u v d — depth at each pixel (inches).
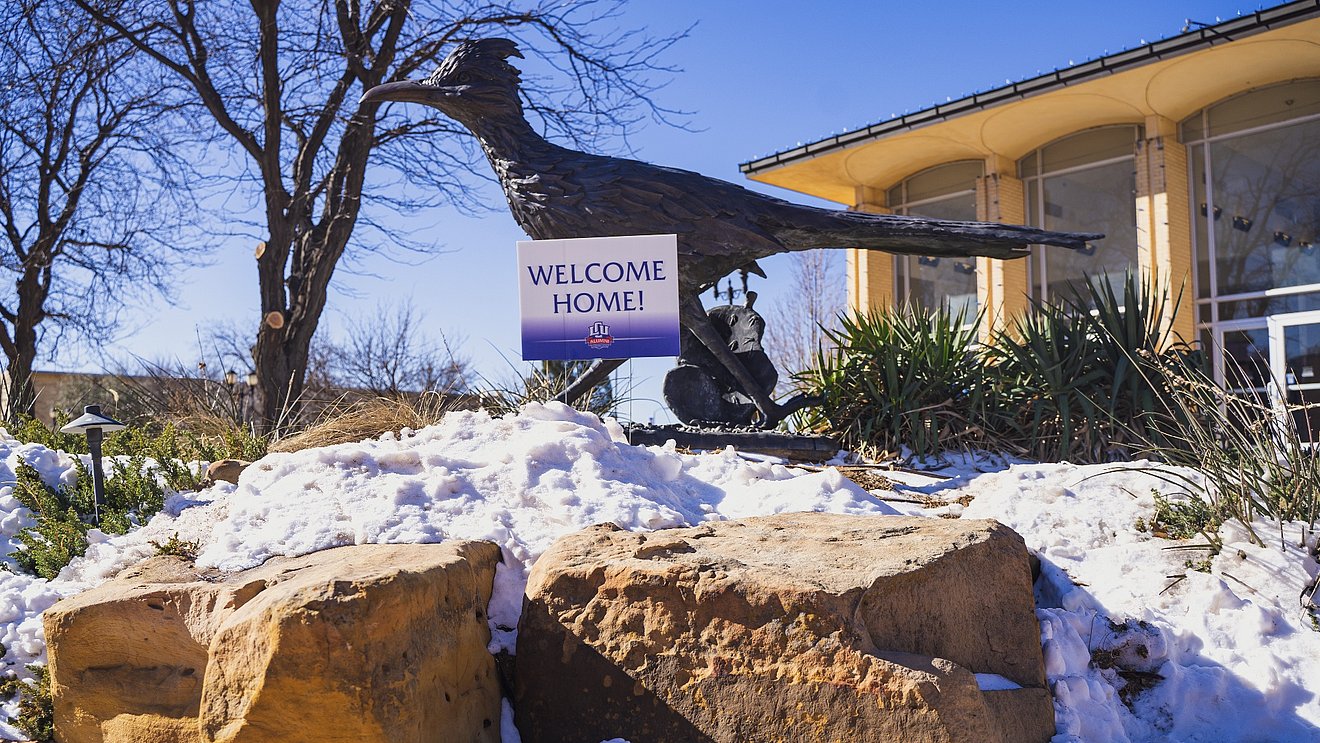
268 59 588.1
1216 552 181.3
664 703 132.2
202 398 410.6
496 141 261.0
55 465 215.9
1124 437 284.0
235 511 172.7
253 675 116.3
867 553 145.9
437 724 124.1
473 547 150.9
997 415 296.5
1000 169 665.0
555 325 228.1
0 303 717.9
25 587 167.3
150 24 601.9
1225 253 597.9
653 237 228.1
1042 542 191.5
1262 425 200.2
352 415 272.1
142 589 135.7
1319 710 150.8
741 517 187.6
